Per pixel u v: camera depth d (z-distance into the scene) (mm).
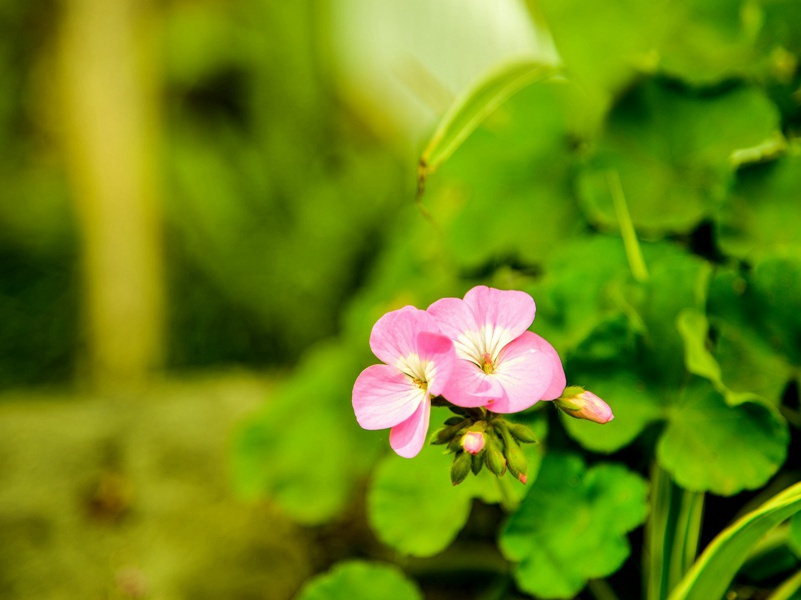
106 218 1424
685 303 761
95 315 1450
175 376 1534
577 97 843
